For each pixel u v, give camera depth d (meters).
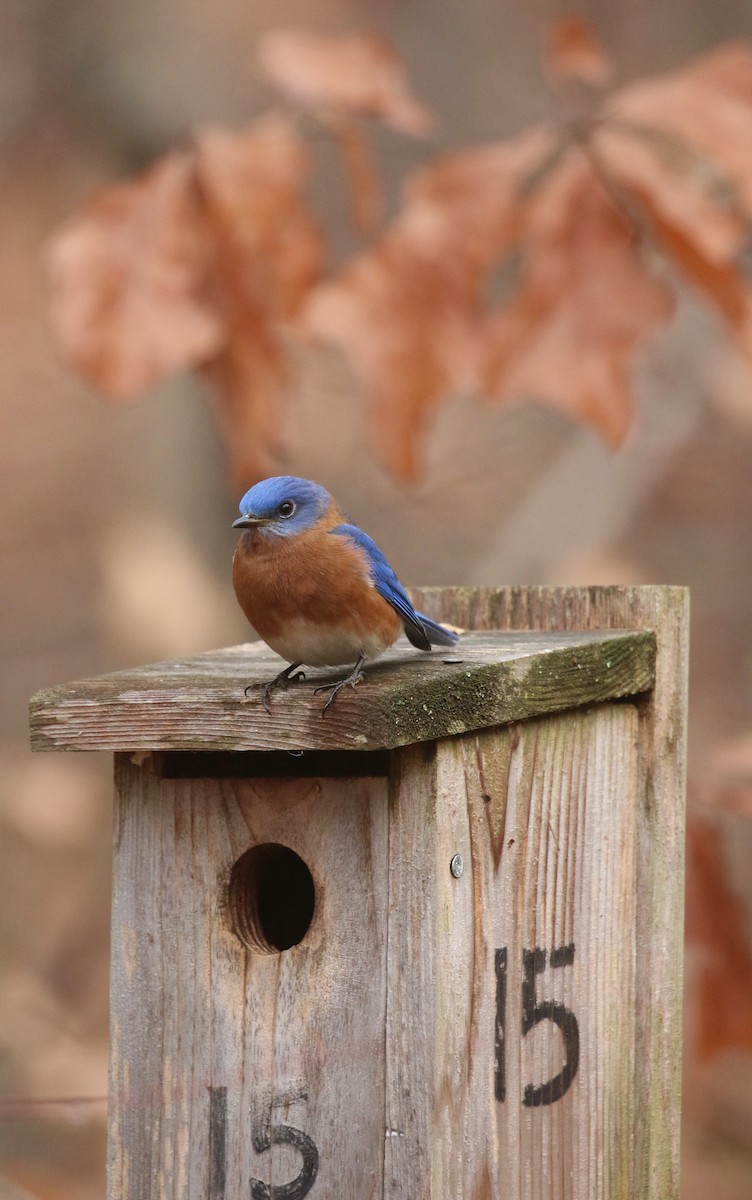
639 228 9.20
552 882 8.34
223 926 8.00
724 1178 13.73
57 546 23.03
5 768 15.66
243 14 18.14
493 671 7.76
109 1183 8.12
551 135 9.21
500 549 15.55
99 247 9.30
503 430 19.03
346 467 20.06
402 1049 7.59
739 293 8.88
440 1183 7.58
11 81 14.77
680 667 9.20
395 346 9.06
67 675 20.95
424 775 7.55
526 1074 8.15
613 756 8.77
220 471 15.42
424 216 9.15
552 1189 8.29
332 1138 7.74
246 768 8.20
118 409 22.78
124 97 14.24
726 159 8.81
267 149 9.59
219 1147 7.96
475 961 7.81
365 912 7.68
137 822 8.12
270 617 8.12
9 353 23.58
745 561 20.80
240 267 9.46
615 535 15.44
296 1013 7.82
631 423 8.92
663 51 20.89
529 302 9.02
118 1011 8.16
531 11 21.02
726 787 10.12
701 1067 10.46
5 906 15.39
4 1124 12.93
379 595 8.06
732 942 10.28
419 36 20.70
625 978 8.84
